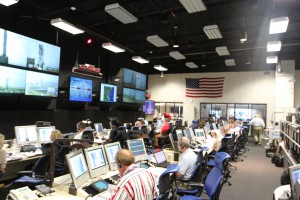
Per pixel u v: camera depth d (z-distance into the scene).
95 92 10.16
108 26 8.92
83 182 2.49
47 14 6.85
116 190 1.94
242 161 7.79
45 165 3.64
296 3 6.18
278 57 11.80
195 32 9.20
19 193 2.24
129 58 13.26
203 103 14.29
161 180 2.55
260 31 8.42
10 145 5.19
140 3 7.07
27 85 6.76
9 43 6.18
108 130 8.82
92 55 10.39
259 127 11.37
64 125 8.12
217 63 13.60
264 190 5.02
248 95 13.26
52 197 2.29
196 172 3.44
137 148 3.64
